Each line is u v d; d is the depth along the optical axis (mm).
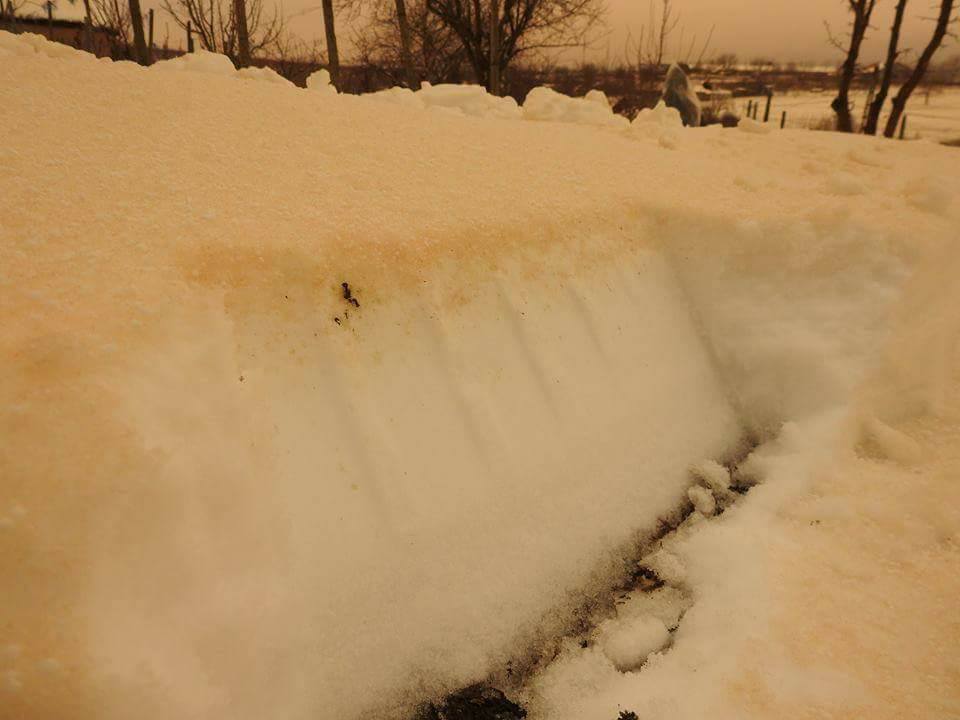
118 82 3672
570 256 3066
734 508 2730
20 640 1349
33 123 2977
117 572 1483
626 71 16375
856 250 3412
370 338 2332
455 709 1946
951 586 2211
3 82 3350
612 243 3273
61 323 1720
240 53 10492
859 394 3025
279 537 1845
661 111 6434
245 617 1679
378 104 4496
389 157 3430
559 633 2219
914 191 4051
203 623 1600
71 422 1529
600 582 2410
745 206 3650
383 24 16359
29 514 1410
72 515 1448
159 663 1481
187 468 1669
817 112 29672
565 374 2809
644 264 3393
